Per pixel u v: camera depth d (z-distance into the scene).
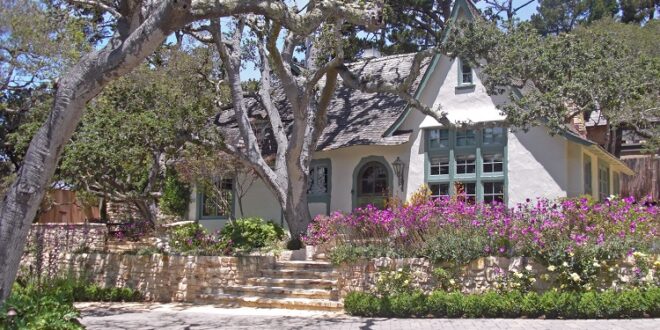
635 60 16.03
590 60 14.66
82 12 20.44
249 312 14.83
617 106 14.56
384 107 23.19
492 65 15.53
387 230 15.20
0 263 9.08
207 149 19.28
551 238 13.49
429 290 14.16
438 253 14.07
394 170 21.50
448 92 21.06
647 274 12.76
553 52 14.84
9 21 19.12
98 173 17.45
